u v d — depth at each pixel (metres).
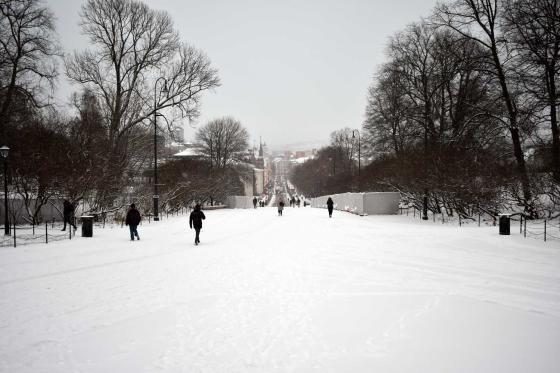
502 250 14.25
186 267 12.04
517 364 5.45
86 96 35.00
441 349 5.95
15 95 29.41
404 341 6.25
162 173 41.59
